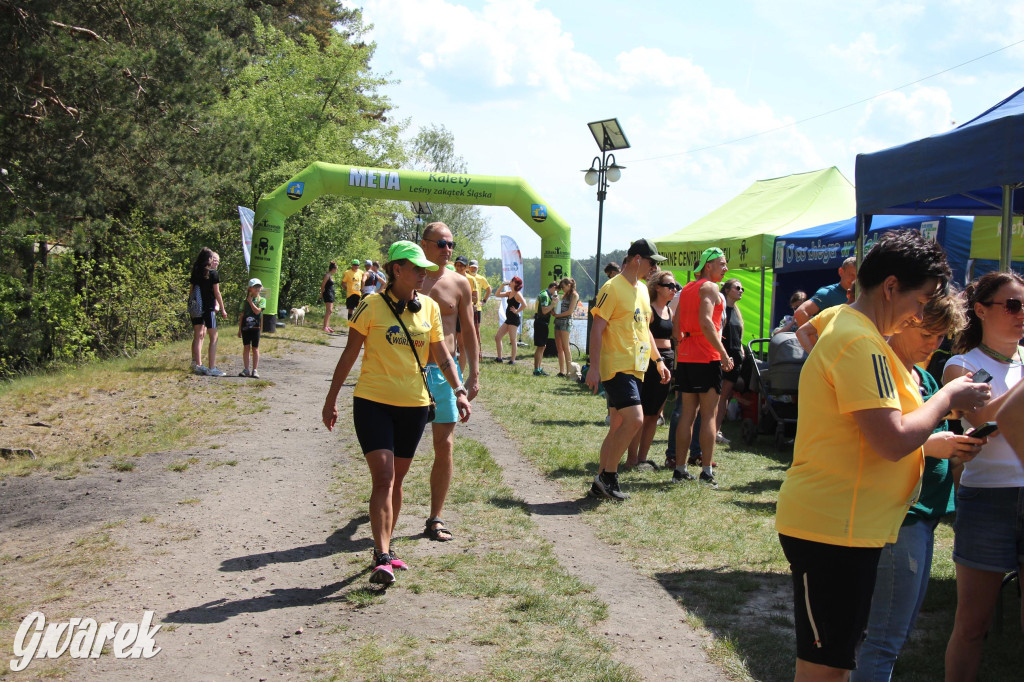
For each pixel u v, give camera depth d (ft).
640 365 21.35
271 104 87.81
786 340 30.22
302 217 92.84
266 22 102.73
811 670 8.16
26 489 21.16
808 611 8.13
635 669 11.90
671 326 26.78
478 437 30.25
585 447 28.71
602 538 18.51
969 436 8.71
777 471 26.20
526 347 75.72
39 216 51.62
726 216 56.59
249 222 69.31
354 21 131.44
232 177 64.59
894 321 8.23
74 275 62.75
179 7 60.23
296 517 19.25
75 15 55.21
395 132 97.25
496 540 17.87
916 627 13.67
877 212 22.31
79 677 11.23
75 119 51.98
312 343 64.18
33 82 50.88
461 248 194.49
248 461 24.84
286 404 35.24
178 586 14.69
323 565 15.96
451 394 17.67
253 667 11.63
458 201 68.59
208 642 12.43
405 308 15.60
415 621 13.34
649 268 21.35
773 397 30.37
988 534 10.44
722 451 30.19
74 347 59.41
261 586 14.78
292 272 96.12
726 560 17.07
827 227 43.19
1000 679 11.73
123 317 62.39
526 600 14.28
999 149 18.26
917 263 7.95
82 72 50.85
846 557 7.93
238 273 87.51
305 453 26.35
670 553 17.53
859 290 8.43
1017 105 20.40
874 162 21.74
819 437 8.06
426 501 20.85
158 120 56.08
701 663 12.21
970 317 11.31
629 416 21.24
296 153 88.02
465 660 11.94
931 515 9.63
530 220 69.31
